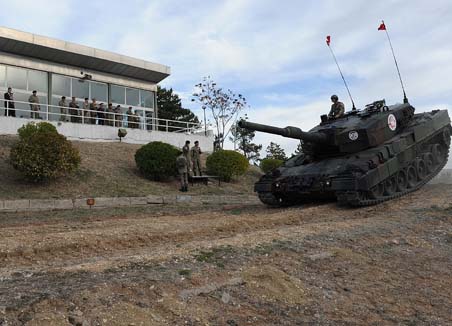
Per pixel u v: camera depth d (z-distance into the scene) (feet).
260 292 16.16
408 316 15.80
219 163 69.15
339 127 44.09
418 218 31.86
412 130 46.80
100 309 13.24
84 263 19.12
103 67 88.79
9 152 58.85
